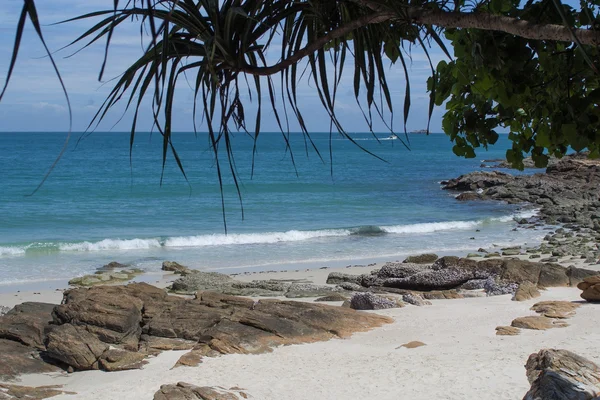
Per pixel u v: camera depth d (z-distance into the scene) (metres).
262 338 11.61
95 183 61.75
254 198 51.56
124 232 34.78
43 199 48.78
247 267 25.09
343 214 42.84
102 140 174.88
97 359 10.95
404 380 9.12
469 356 10.08
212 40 2.45
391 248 29.39
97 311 12.23
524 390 8.12
